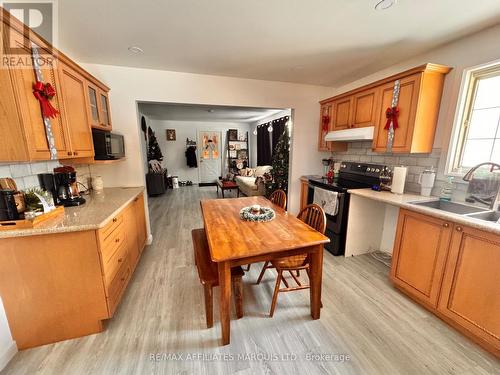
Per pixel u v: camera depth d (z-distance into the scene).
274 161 4.41
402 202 1.90
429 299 1.70
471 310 1.43
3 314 1.33
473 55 1.83
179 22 1.69
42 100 1.38
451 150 2.00
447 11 1.53
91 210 1.70
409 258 1.85
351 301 1.87
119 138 2.54
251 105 3.16
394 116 2.16
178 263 2.51
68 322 1.48
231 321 1.66
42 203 1.46
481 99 1.87
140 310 1.78
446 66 1.93
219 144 7.82
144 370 1.30
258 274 2.30
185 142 7.54
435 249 1.63
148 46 2.09
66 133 1.67
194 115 6.21
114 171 2.76
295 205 3.73
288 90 3.30
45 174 1.79
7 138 1.24
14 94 1.22
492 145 1.81
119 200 2.04
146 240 2.95
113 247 1.66
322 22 1.69
